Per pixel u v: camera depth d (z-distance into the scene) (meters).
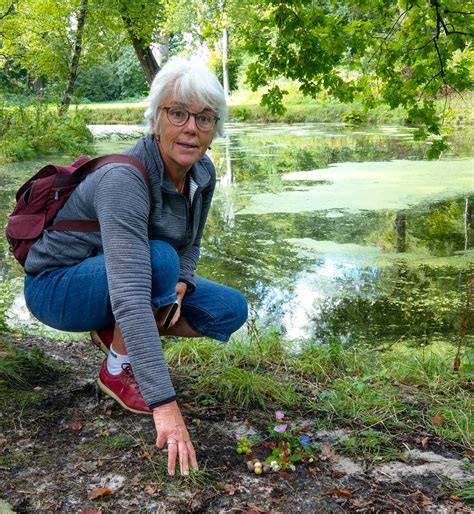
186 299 2.26
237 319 2.27
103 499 1.72
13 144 12.27
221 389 2.41
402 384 2.76
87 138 14.76
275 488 1.80
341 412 2.27
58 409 2.20
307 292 4.79
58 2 13.77
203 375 2.60
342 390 2.49
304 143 15.44
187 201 2.02
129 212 1.73
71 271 1.94
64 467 1.86
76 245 1.94
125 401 2.08
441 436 2.15
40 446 1.96
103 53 15.57
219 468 1.88
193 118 1.84
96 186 1.79
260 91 26.67
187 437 1.62
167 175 1.93
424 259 5.63
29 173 10.38
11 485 1.76
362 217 7.22
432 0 4.55
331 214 7.39
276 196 8.55
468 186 8.90
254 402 2.35
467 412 2.35
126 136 16.59
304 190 8.94
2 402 2.21
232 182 9.80
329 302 4.56
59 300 1.96
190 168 2.04
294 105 24.52
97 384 2.32
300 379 2.70
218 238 6.39
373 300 4.60
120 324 1.65
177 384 2.48
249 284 4.96
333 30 4.68
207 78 1.84
